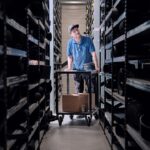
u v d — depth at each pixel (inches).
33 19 122.9
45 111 171.5
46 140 156.9
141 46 110.4
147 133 79.0
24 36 108.1
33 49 141.0
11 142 83.4
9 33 89.8
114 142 134.1
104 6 174.4
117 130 122.1
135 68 104.9
